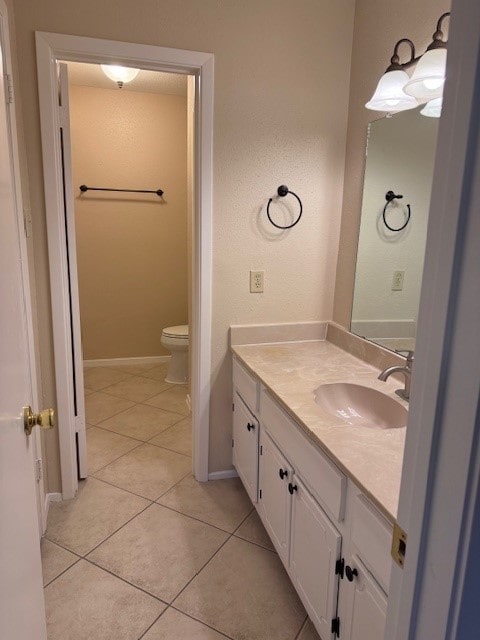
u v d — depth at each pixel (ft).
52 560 5.87
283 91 6.66
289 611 5.17
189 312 10.14
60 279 6.45
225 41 6.32
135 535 6.38
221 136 6.57
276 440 5.40
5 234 2.87
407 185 5.53
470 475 1.52
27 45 5.72
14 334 3.00
